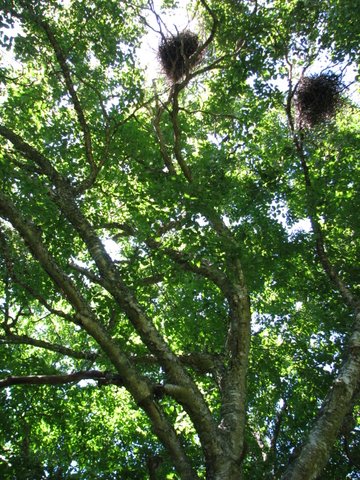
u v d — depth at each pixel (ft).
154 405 16.93
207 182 25.72
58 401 31.35
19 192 27.22
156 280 27.89
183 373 18.01
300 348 34.17
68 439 33.42
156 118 31.45
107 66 31.22
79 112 25.02
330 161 34.17
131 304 18.61
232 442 17.67
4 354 30.89
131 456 30.73
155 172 29.32
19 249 26.32
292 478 16.15
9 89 31.68
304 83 32.83
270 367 32.60
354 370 19.40
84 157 32.17
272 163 33.96
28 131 32.35
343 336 32.45
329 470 25.81
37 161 23.54
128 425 36.29
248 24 30.30
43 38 27.17
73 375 21.47
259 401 32.53
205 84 37.81
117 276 19.34
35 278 27.25
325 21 30.35
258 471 25.71
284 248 30.63
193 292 31.65
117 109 30.63
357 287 32.35
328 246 33.42
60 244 28.40
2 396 29.32
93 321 17.13
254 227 31.40
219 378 21.59
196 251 24.38
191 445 28.58
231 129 34.91
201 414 17.43
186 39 35.76
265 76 31.42
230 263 24.72
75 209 21.57
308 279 33.94
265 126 38.24
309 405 30.81
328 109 32.65
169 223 26.27
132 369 16.96
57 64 31.27
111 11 29.30
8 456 23.43
